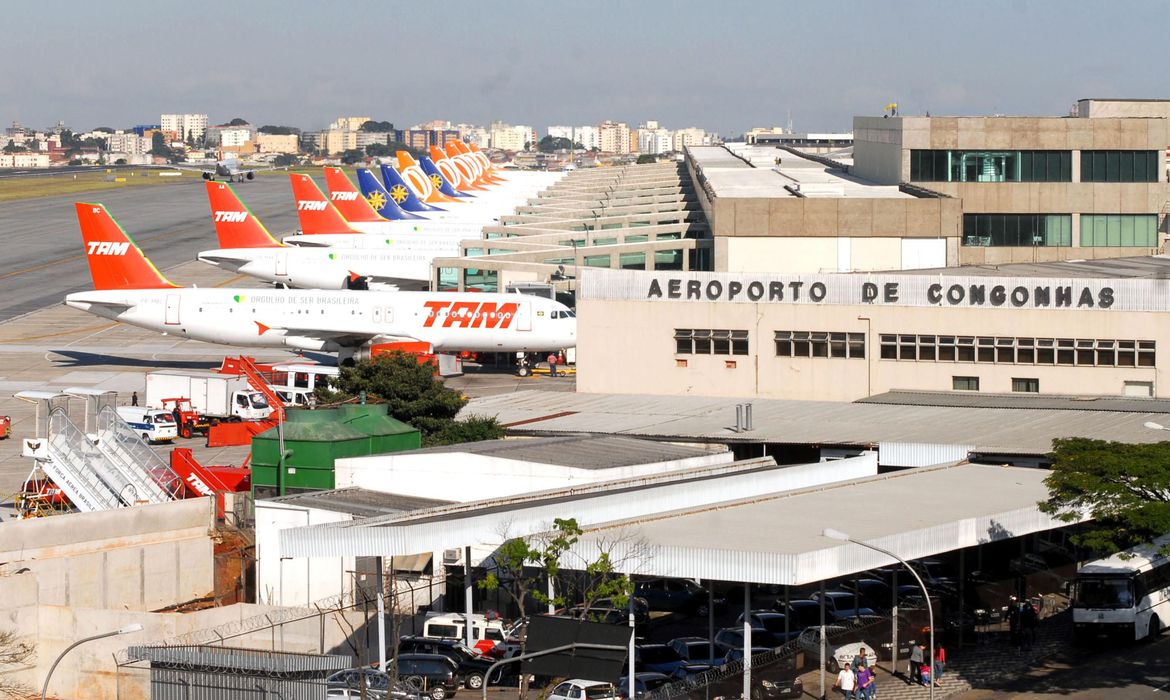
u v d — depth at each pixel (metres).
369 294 142.38
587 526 59.97
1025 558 78.19
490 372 144.50
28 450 87.06
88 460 86.75
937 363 100.75
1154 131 147.62
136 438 89.56
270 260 185.12
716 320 104.00
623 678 57.47
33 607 64.06
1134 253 149.00
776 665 57.06
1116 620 65.12
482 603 70.38
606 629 43.59
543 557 56.62
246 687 53.59
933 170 151.00
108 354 155.12
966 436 83.12
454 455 75.19
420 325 140.62
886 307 100.94
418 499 74.88
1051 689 59.00
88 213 144.88
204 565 77.69
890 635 63.25
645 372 105.81
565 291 153.75
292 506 71.25
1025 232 149.88
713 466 78.81
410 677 57.91
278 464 80.25
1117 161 148.50
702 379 104.75
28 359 151.38
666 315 104.88
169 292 144.25
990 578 75.50
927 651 63.03
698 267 157.38
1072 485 61.75
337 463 76.81
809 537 57.34
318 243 197.12
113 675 62.91
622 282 105.75
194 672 54.19
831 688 57.34
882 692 58.62
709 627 64.19
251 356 154.75
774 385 103.31
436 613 66.31
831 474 75.94
